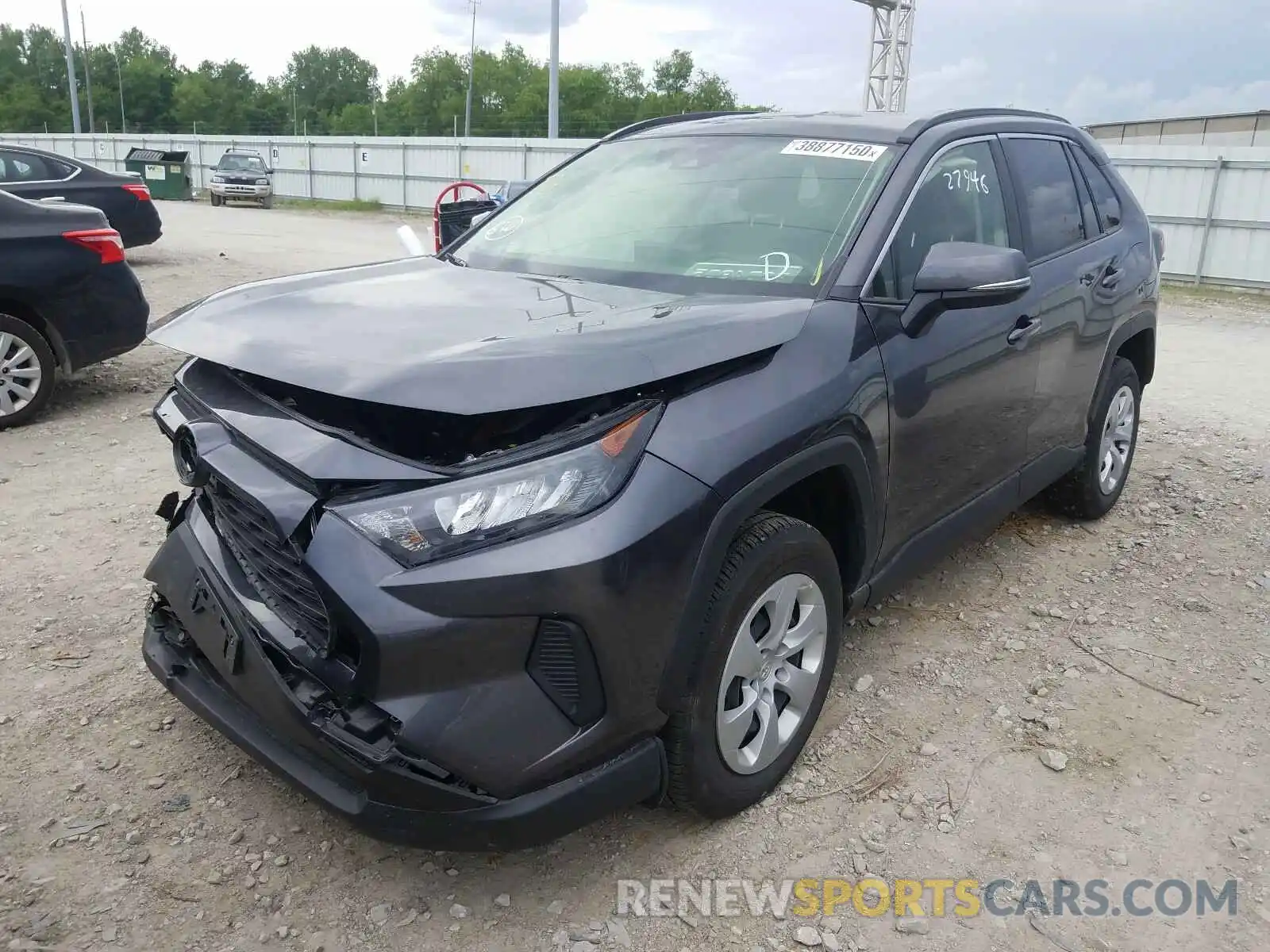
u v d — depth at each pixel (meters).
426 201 32.72
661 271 3.21
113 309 6.41
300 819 2.77
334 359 2.32
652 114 84.19
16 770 2.90
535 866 2.63
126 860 2.59
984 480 3.74
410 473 2.16
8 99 107.00
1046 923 2.49
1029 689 3.50
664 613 2.32
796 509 3.06
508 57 95.25
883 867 2.66
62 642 3.58
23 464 5.41
